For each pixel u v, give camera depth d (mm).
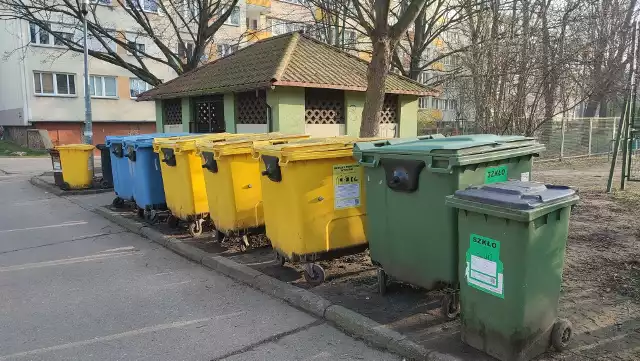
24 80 25875
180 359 3412
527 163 4125
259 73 11094
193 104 13742
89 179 11719
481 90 9641
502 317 2986
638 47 8516
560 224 3055
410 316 3814
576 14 12172
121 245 6645
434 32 18500
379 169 4043
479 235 3066
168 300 4547
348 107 11711
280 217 4832
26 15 17094
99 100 28453
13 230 7695
